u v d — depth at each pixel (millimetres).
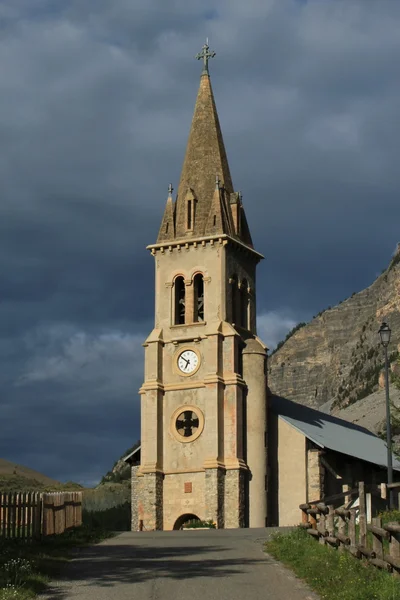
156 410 83375
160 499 81938
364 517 32344
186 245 85875
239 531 55344
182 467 82062
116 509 94438
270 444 85000
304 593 30078
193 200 87500
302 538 40469
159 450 82875
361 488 32625
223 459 81312
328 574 31266
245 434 82938
